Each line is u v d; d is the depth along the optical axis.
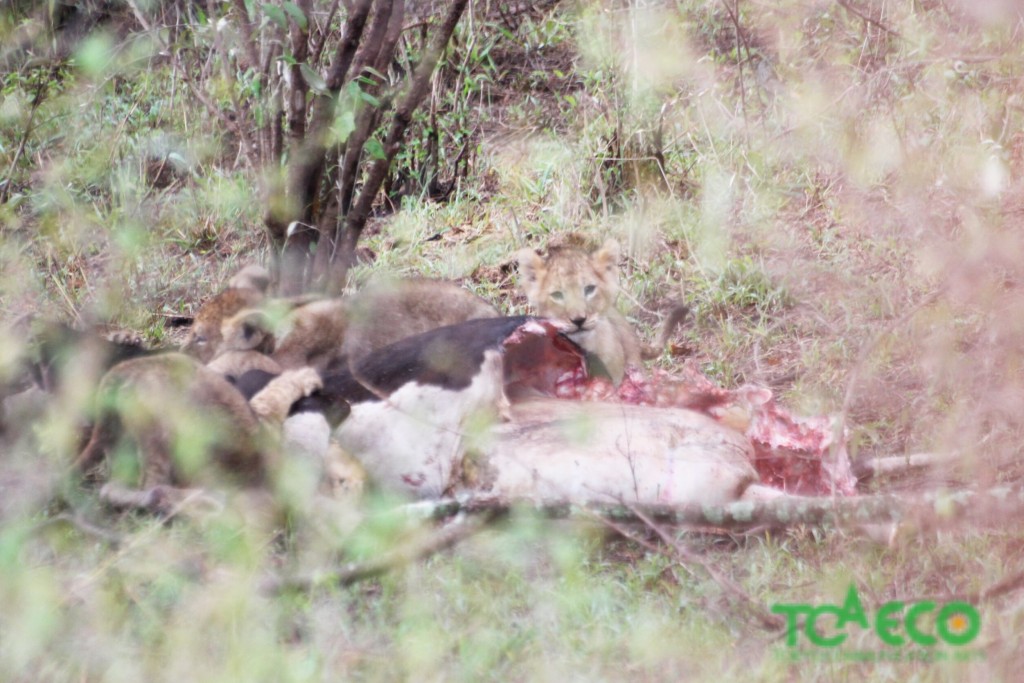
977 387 10.00
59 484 9.83
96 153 13.20
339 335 11.55
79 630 7.91
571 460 9.53
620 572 8.97
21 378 10.62
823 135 12.77
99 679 7.64
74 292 12.71
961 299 10.36
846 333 12.40
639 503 9.12
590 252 12.97
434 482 9.81
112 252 12.72
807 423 10.42
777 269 13.91
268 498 9.38
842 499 8.85
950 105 12.60
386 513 8.76
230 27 13.05
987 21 12.01
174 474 9.57
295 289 12.45
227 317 11.66
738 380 12.81
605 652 7.89
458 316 11.78
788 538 9.38
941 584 8.62
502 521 8.84
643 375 11.95
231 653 7.47
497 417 9.90
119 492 9.58
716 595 8.51
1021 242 10.23
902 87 13.45
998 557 8.68
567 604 8.26
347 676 7.71
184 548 8.70
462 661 7.79
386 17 12.04
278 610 8.14
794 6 13.67
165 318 13.90
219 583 8.15
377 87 12.54
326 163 12.57
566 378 11.14
